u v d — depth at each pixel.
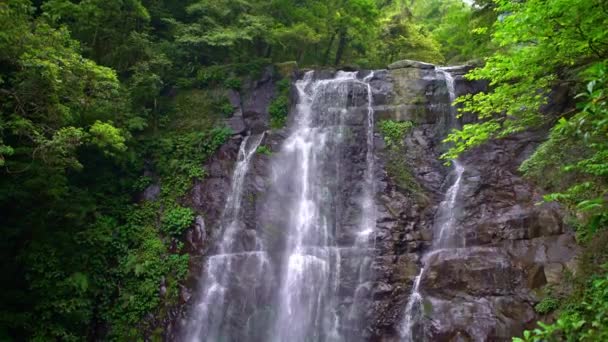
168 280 13.99
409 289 13.07
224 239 15.13
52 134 11.66
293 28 20.02
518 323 11.19
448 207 14.53
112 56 16.97
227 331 13.49
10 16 11.04
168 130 17.62
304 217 15.58
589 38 7.11
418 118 16.83
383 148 16.34
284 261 14.58
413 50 26.44
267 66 19.05
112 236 14.55
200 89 18.69
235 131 17.30
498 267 12.30
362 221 14.84
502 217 13.37
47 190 12.41
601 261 10.78
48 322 12.06
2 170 12.29
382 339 12.54
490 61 9.40
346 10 23.14
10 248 12.79
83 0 15.93
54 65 10.88
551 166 12.88
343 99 17.86
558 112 14.43
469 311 11.83
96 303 13.41
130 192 16.09
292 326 13.58
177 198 15.84
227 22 20.41
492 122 9.58
